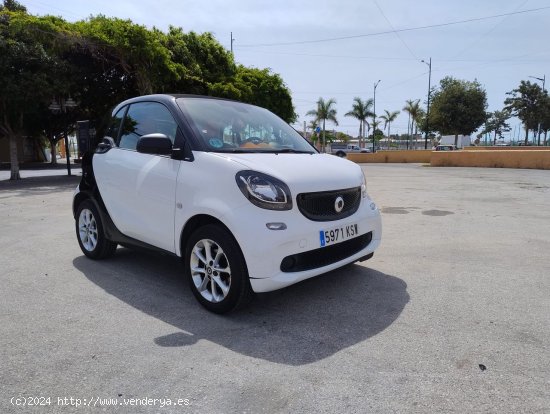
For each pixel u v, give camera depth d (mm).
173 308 3803
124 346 3107
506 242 6062
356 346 3084
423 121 57000
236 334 3285
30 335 3293
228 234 3443
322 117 55250
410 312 3660
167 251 4070
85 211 5340
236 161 3559
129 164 4430
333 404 2420
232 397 2494
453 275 4625
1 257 5520
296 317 3582
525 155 21656
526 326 3371
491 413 2326
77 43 16281
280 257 3277
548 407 2371
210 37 21641
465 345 3074
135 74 18391
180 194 3783
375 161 34188
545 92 47969
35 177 19562
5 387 2611
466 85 42281
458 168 22422
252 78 24609
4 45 14883
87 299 4035
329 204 3670
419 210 8867
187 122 4023
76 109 23234
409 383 2613
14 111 16828
